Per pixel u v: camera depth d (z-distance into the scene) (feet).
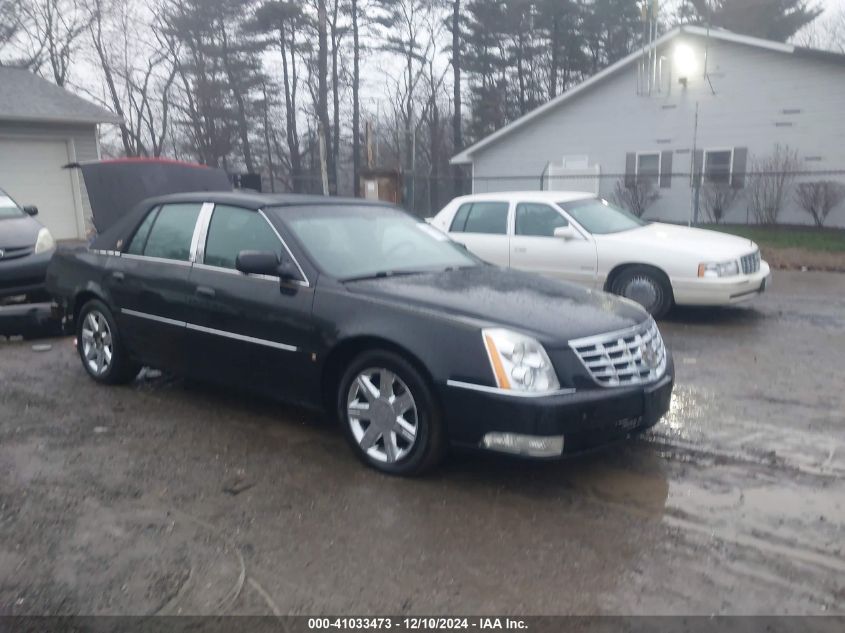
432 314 14.69
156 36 121.08
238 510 13.91
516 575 11.75
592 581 11.58
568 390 13.89
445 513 13.78
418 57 126.21
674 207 75.61
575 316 14.98
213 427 18.29
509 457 13.99
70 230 61.00
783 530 13.19
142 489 14.80
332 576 11.70
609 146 78.28
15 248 29.99
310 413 19.29
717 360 24.63
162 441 17.38
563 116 80.38
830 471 15.69
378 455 15.51
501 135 83.76
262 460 16.25
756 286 30.60
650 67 74.59
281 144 130.11
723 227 69.46
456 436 14.33
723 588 11.41
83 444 17.19
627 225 33.01
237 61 120.06
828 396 20.72
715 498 14.43
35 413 19.31
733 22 117.60
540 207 32.94
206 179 36.91
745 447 16.97
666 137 74.95
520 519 13.57
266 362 17.08
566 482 15.14
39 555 12.25
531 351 13.88
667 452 16.70
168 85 123.13
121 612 10.73
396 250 18.40
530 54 124.36
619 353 14.69
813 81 66.95
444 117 132.16
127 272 20.24
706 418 18.89
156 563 12.03
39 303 30.25
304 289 16.39
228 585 11.44
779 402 20.20
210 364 18.43
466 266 18.69
